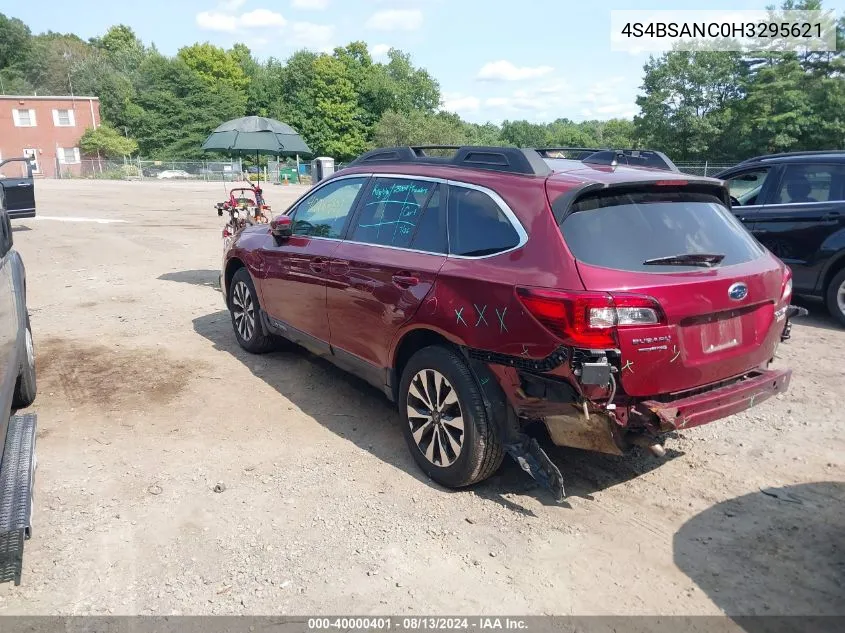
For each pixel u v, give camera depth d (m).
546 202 3.56
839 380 5.81
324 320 4.99
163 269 11.05
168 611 3.01
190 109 67.69
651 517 3.76
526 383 3.52
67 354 6.48
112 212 20.80
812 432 4.81
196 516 3.75
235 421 5.00
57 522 3.67
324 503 3.89
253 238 6.15
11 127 58.75
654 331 3.27
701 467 4.32
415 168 4.54
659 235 3.58
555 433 3.47
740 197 8.31
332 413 5.17
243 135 9.41
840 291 7.43
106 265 11.32
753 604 3.06
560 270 3.34
